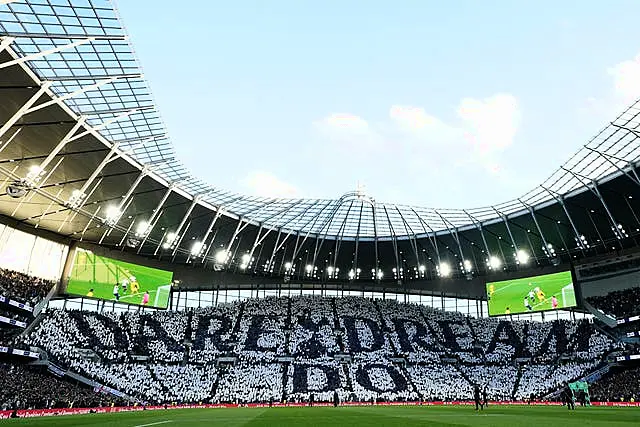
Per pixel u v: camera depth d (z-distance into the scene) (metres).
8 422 23.78
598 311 68.69
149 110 46.50
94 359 57.94
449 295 86.31
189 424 21.09
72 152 47.00
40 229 57.66
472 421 22.61
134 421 24.03
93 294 61.72
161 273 70.19
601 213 64.94
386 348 73.38
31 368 49.72
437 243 81.00
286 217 73.94
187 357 64.88
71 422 23.55
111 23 36.38
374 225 78.50
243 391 59.41
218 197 64.81
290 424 20.88
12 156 44.19
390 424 20.59
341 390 61.88
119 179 53.97
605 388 56.50
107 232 61.69
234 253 76.38
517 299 75.75
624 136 50.56
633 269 67.38
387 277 86.44
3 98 38.03
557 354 71.31
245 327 73.62
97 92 43.22
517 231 73.94
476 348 76.25
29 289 54.31
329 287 86.12
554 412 32.69
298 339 72.56
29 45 36.62
